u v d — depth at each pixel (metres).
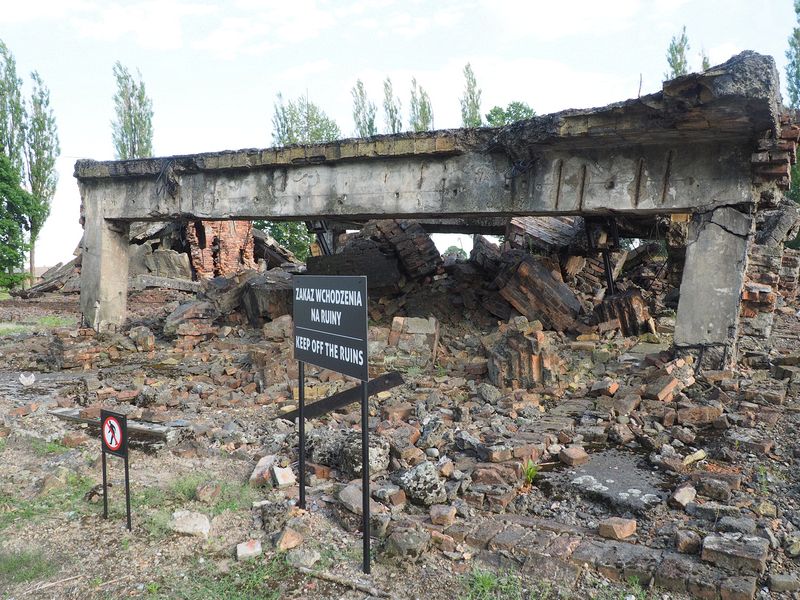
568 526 5.18
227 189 14.41
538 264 14.89
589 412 8.18
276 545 4.86
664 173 9.73
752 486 5.75
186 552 4.86
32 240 39.28
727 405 8.11
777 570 4.25
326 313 5.01
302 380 5.55
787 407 7.96
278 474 6.14
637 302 13.20
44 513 5.59
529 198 10.91
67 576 4.51
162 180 15.21
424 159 11.96
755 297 11.48
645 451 6.96
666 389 8.41
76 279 33.31
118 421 5.24
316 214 13.22
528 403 8.75
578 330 13.52
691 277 9.59
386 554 4.66
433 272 17.61
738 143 9.15
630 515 5.34
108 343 14.35
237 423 8.58
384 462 6.34
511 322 12.19
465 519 5.28
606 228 17.56
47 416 9.12
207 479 6.36
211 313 16.91
